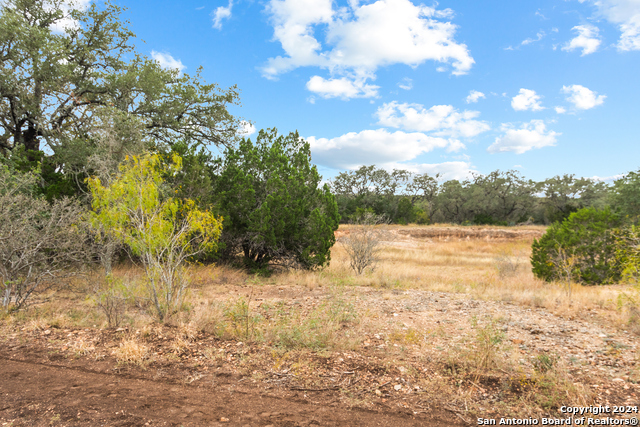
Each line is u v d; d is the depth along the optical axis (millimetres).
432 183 57969
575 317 7332
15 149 12570
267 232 12500
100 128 12828
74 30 17141
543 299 8844
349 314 7223
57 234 7199
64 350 5109
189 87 18266
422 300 9000
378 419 3465
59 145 14117
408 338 5676
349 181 58062
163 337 5641
